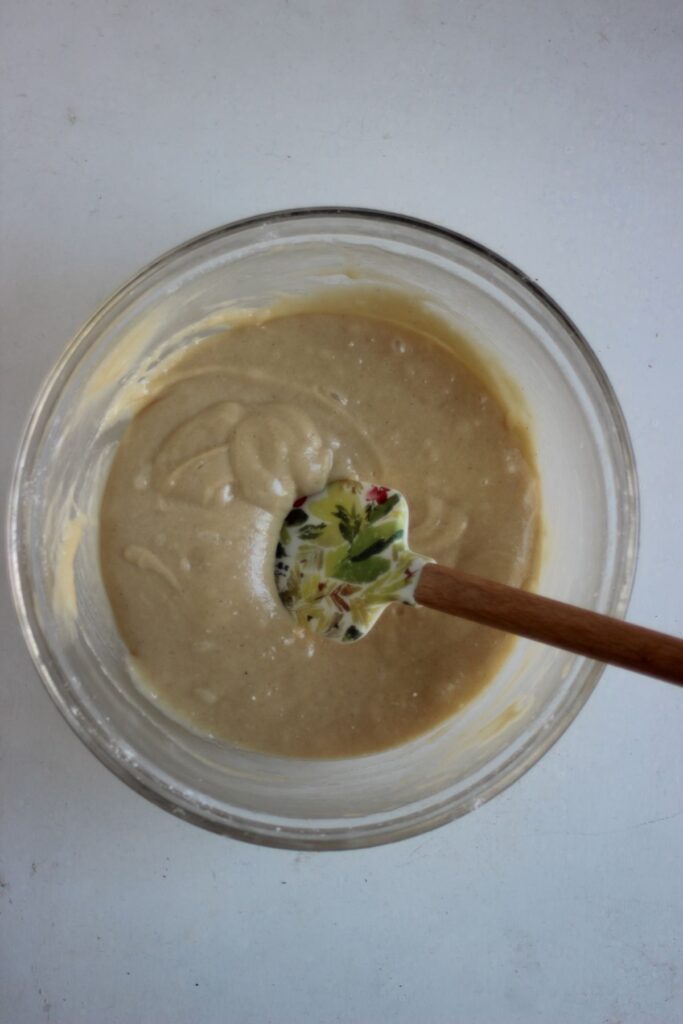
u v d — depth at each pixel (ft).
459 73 1.61
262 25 1.60
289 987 1.55
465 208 1.60
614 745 1.60
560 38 1.62
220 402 1.48
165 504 1.45
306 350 1.50
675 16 1.62
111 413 1.48
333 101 1.60
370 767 1.48
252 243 1.44
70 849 1.56
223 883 1.56
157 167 1.59
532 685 1.47
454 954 1.57
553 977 1.57
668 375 1.61
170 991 1.55
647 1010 1.58
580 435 1.49
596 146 1.62
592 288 1.61
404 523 1.39
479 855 1.58
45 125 1.58
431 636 1.47
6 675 1.56
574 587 1.48
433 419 1.49
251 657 1.45
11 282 1.57
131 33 1.59
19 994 1.54
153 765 1.42
